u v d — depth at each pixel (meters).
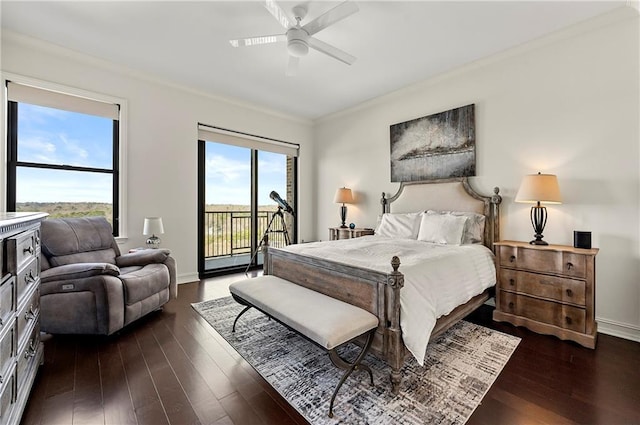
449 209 3.24
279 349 2.05
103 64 3.06
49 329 2.10
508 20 2.34
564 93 2.52
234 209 5.20
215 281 3.84
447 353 1.98
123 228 3.24
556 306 2.22
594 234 2.38
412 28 2.45
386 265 1.84
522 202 2.62
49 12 2.26
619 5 2.15
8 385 1.19
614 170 2.28
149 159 3.42
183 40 2.66
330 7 2.18
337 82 3.57
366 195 4.32
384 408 1.44
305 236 5.16
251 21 2.37
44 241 2.31
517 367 1.81
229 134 4.15
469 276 2.22
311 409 1.43
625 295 2.24
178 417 1.38
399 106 3.85
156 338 2.20
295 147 4.98
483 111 3.04
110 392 1.55
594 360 1.88
